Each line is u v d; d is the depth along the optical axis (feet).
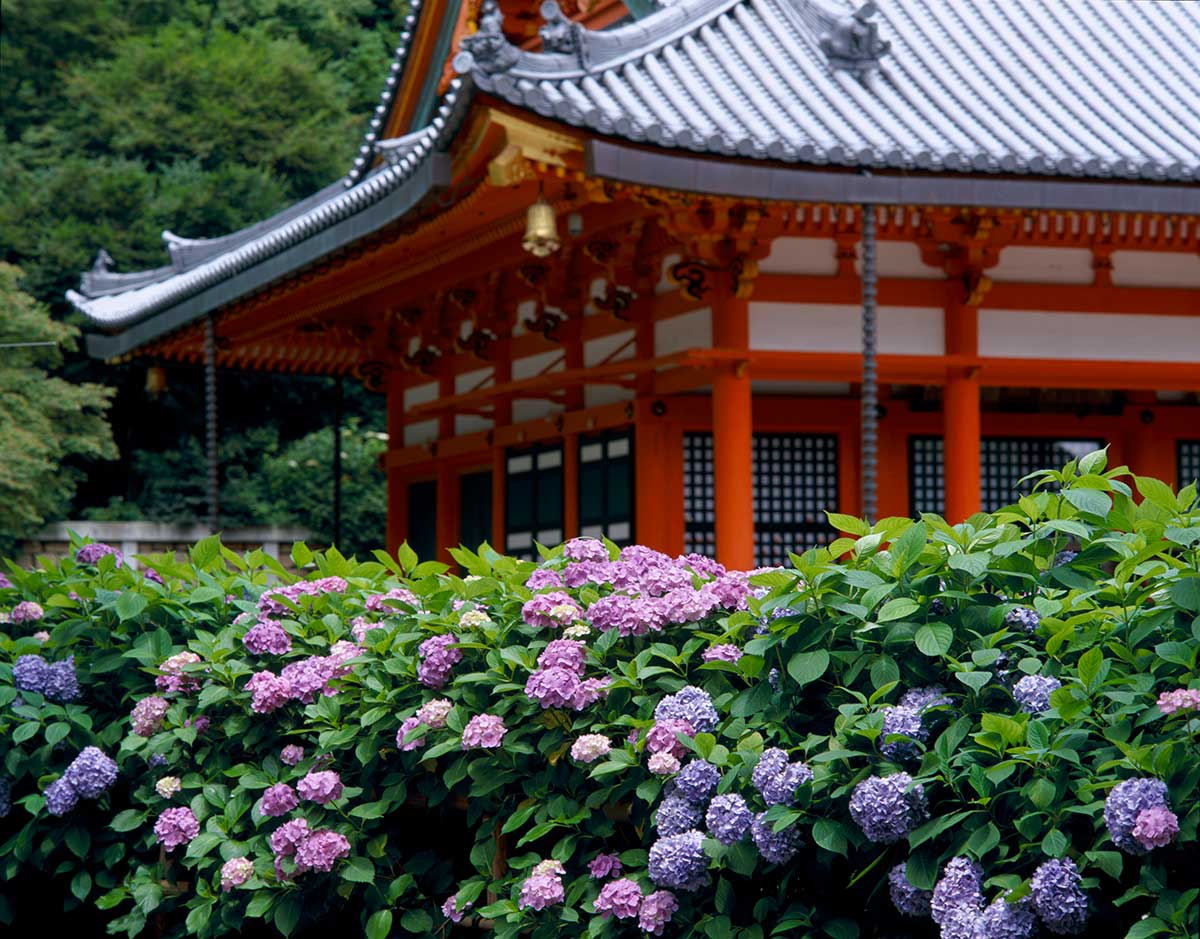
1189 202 48.62
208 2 136.46
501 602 17.35
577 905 14.93
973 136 50.67
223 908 16.88
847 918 13.39
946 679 13.78
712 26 55.93
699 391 57.41
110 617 20.06
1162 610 12.90
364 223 52.90
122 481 117.50
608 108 47.09
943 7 64.13
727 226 49.55
